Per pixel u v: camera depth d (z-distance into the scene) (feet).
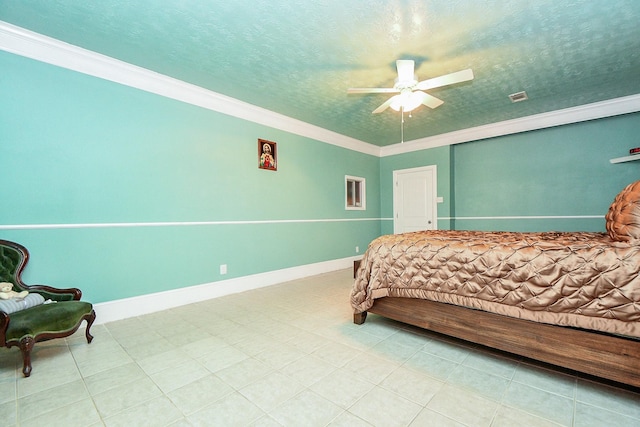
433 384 5.49
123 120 9.52
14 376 5.95
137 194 9.81
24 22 7.30
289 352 6.86
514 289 5.81
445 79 8.36
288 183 14.73
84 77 8.78
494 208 16.72
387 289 7.82
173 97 10.65
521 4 6.84
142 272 9.87
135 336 7.90
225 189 12.17
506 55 9.07
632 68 9.98
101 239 9.07
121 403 5.06
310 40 8.13
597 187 13.79
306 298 11.42
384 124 15.75
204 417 4.67
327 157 16.93
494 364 6.22
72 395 5.30
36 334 6.10
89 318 7.49
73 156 8.60
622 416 4.53
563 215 14.66
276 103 12.71
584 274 5.11
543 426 4.34
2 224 7.58
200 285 11.28
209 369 6.14
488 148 16.87
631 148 12.98
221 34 7.82
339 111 13.70
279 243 14.26
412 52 8.83
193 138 11.20
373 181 20.43
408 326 8.46
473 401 4.97
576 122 13.98
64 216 8.44
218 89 11.34
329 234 17.04
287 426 4.43
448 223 17.80
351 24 7.46
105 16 7.07
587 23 7.57
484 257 6.28
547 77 10.59
